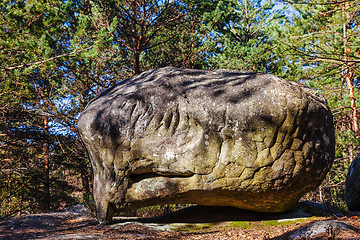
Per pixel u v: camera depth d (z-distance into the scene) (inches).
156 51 557.9
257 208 241.0
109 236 207.3
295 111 210.8
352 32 426.0
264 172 213.2
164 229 233.3
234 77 240.8
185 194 228.2
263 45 641.0
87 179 625.3
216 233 218.4
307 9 442.9
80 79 464.1
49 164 617.9
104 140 235.3
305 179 220.4
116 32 488.4
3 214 563.5
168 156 222.8
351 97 490.6
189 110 223.5
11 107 446.6
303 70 511.2
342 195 515.8
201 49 534.9
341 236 154.4
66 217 286.8
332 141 232.2
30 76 457.4
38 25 349.4
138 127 230.1
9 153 545.3
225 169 215.6
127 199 236.4
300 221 225.9
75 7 501.0
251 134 213.5
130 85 262.7
